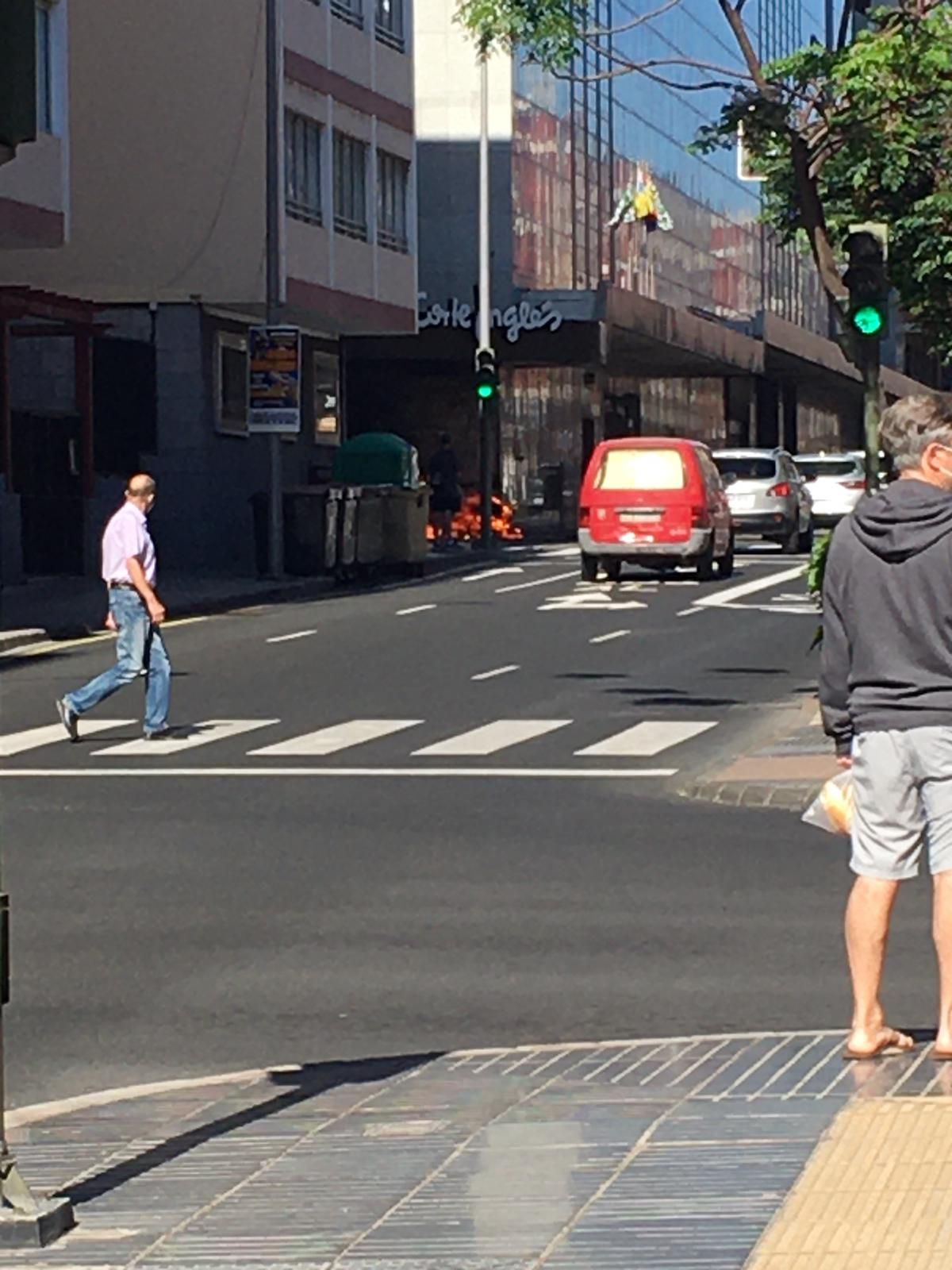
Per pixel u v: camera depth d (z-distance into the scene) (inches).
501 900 459.2
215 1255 218.8
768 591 1408.7
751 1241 212.5
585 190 2583.7
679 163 3002.0
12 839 542.0
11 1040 350.0
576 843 530.6
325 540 1510.8
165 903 459.8
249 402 1476.4
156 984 387.2
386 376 2331.4
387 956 406.3
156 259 1483.8
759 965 394.3
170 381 1684.3
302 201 1756.9
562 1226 221.3
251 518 1776.6
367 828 556.7
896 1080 280.1
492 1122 270.4
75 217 1414.9
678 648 1053.2
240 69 1562.5
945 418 287.9
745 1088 280.8
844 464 2086.6
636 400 2824.8
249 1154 262.8
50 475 1492.4
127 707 838.5
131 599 738.2
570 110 2529.5
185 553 1692.9
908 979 380.5
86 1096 309.9
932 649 286.0
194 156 1513.3
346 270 1841.8
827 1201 224.1
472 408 2321.6
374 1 1910.7
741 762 656.4
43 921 443.2
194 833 550.0
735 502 1843.0
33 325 1480.1
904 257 1198.9
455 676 931.3
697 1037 329.4
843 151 884.6
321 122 1787.6
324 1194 240.5
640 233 2810.0
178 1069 331.3
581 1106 276.2
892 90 802.2
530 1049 323.9
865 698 288.8
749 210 3422.7
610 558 1504.7
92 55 1419.8
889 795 289.1
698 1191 230.7
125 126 1450.5
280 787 630.5
